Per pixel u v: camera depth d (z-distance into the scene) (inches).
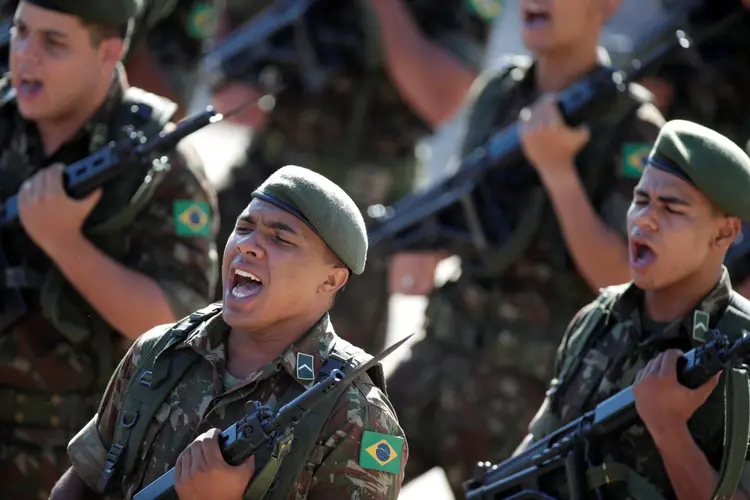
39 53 449.4
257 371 345.4
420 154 689.0
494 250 522.9
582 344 392.2
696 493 355.6
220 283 641.6
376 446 339.3
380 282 629.6
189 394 349.4
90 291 447.2
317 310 351.6
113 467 351.9
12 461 456.1
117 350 461.1
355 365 346.3
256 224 346.0
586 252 497.7
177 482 331.3
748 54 648.4
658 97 647.1
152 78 666.2
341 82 665.6
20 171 462.9
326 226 343.6
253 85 674.2
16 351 454.6
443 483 667.4
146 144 439.2
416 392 530.0
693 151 369.4
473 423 519.2
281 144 671.1
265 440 326.0
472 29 677.3
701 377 347.9
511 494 398.0
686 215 369.7
